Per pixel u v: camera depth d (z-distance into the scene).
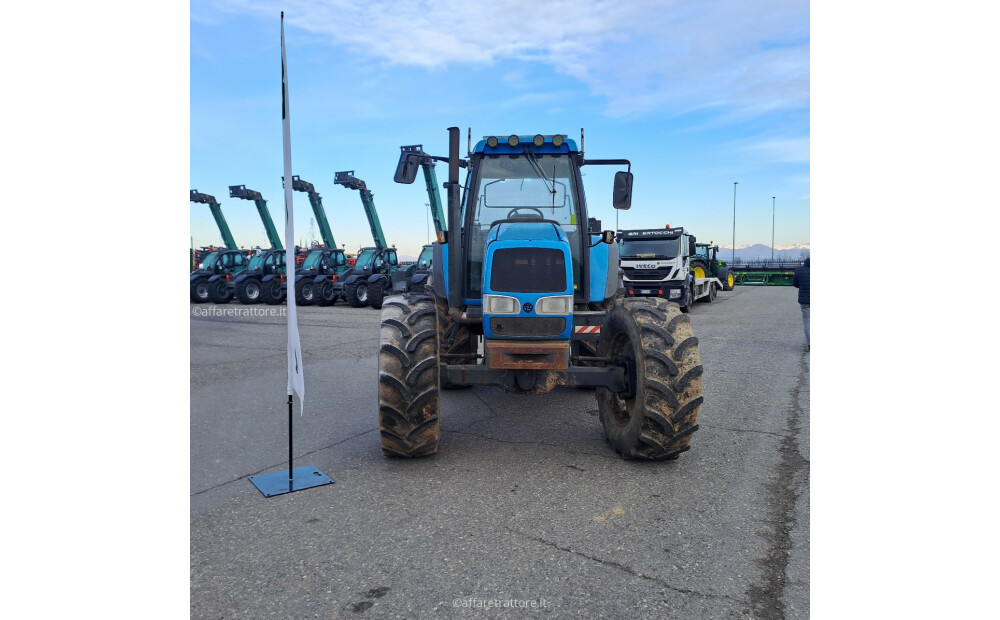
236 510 3.24
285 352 8.67
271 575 2.60
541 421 4.95
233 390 6.12
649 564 2.68
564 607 2.36
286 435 4.59
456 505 3.29
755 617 2.30
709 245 18.64
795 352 8.63
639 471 3.80
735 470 3.82
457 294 4.82
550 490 3.50
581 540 2.89
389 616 2.31
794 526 3.03
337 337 10.47
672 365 3.66
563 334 4.00
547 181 5.04
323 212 22.33
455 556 2.75
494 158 5.06
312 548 2.82
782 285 26.66
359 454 4.15
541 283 3.98
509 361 3.98
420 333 3.83
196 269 19.72
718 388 6.29
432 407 3.78
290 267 3.58
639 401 3.77
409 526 3.04
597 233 5.11
